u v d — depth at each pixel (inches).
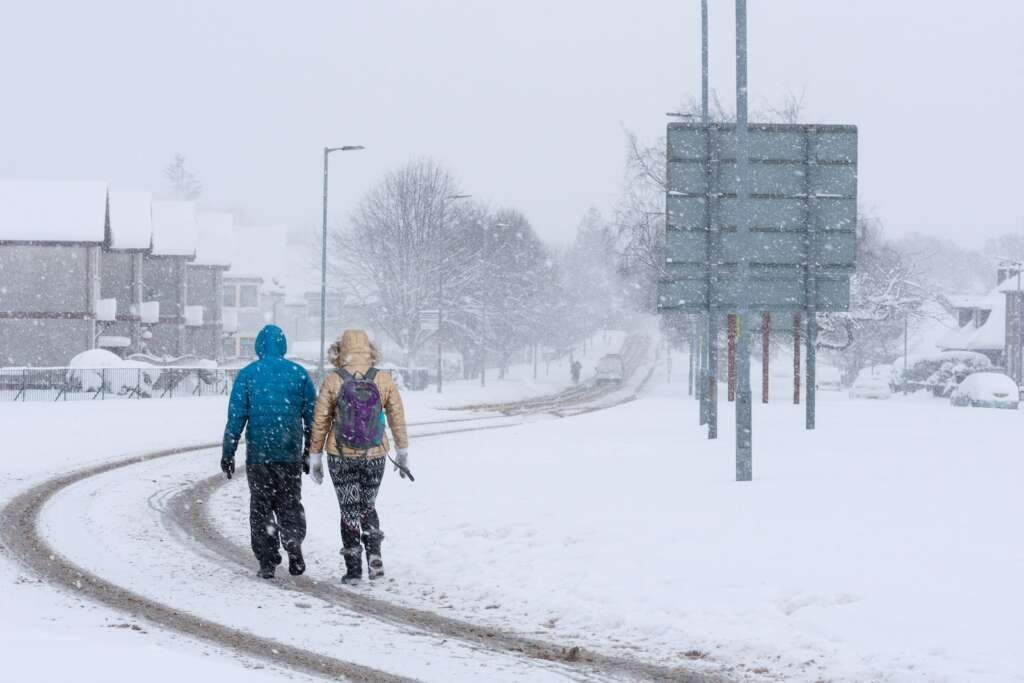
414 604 631.2
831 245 1610.5
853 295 4559.5
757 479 1099.3
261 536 685.9
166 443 1720.0
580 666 498.9
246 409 687.1
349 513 685.3
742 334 1088.8
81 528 861.8
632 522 837.2
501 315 6683.1
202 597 617.9
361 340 695.7
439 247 4662.9
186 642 502.0
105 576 669.3
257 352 701.3
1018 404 3799.2
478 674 474.6
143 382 3388.3
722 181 1593.3
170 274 5236.2
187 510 990.4
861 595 582.2
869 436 1695.4
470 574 701.3
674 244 1592.0
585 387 6107.3
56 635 433.1
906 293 4862.2
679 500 950.4
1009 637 499.2
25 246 4232.3
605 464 1301.7
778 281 1604.3
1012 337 6633.9
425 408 3383.4
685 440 1678.2
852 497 933.8
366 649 512.7
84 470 1296.8
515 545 777.6
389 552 786.2
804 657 503.2
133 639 492.7
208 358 5807.1
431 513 946.1
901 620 536.1
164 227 5206.7
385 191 5797.2
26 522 884.6
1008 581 597.0
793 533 759.7
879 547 699.4
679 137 1585.9
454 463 1352.1
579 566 700.7
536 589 653.9
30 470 1283.2
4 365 4224.9
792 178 1596.9
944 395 6195.9
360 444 676.7
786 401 3604.8
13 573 663.1
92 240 4232.3
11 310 4229.8
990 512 839.1
